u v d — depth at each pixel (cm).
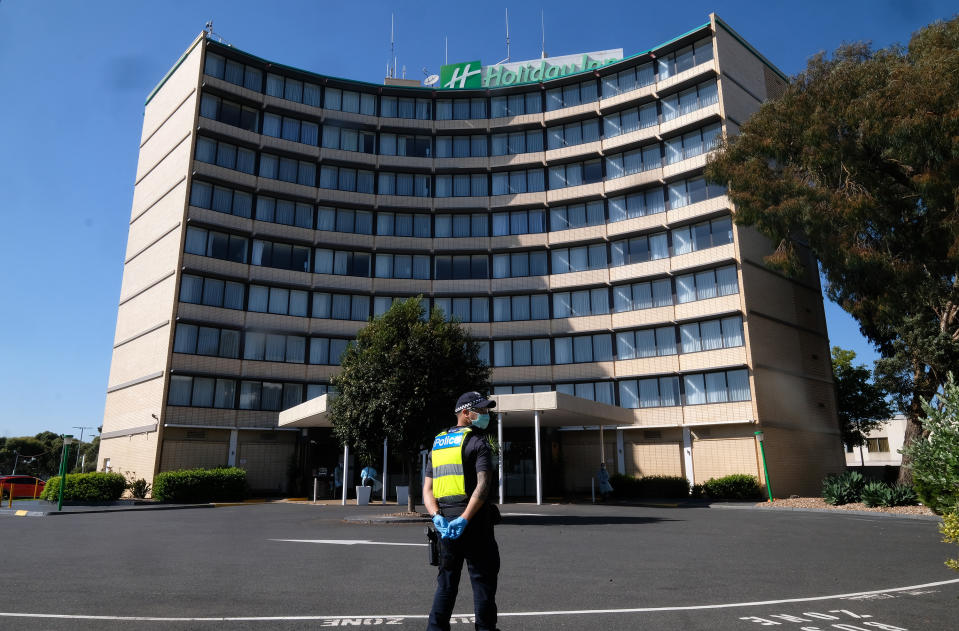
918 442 655
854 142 2389
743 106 3981
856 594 706
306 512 2208
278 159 4222
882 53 2492
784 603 654
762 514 2109
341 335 4175
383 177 4488
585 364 4103
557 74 4666
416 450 1938
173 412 3547
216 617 576
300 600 657
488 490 428
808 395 3866
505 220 4466
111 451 4038
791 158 2708
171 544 1195
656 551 1096
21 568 876
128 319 4206
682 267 3841
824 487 2541
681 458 3694
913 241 2436
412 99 4641
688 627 550
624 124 4284
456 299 4378
